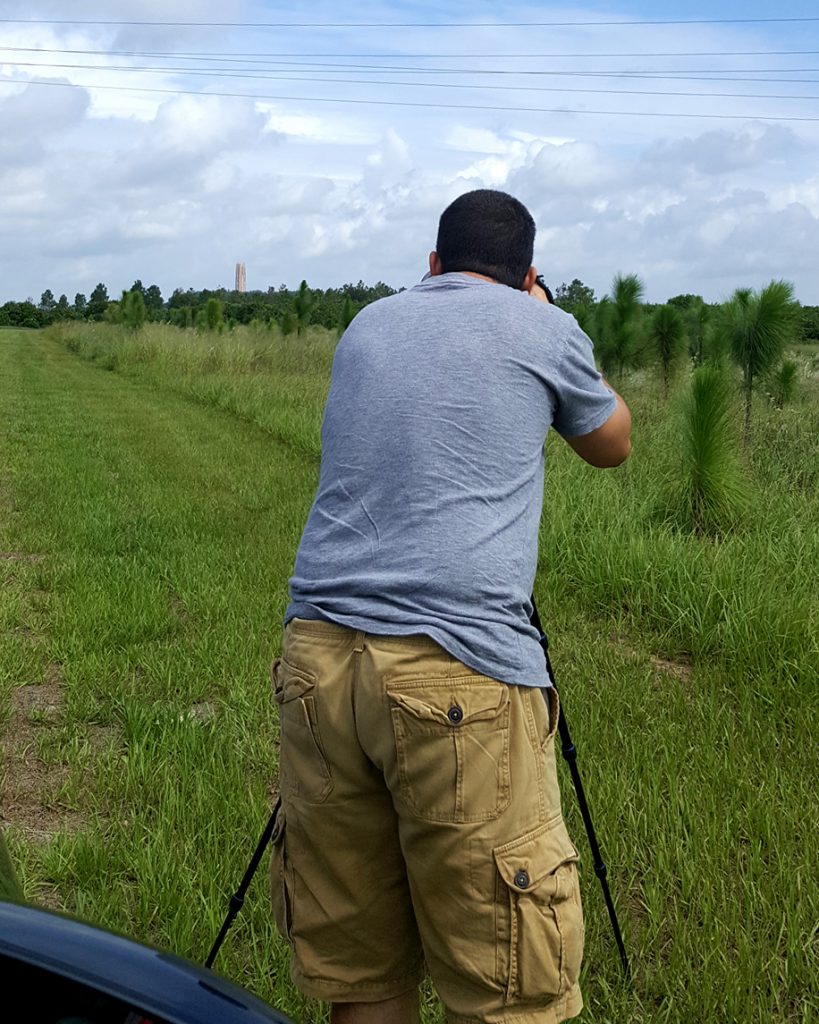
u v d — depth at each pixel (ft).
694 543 23.79
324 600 7.11
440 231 8.21
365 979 7.59
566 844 7.16
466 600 6.89
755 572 20.89
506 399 7.26
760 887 10.84
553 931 6.88
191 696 17.01
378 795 7.23
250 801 12.79
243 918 10.66
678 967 9.68
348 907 7.44
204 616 21.38
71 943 4.80
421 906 7.11
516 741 6.92
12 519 32.04
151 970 4.75
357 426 7.35
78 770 14.11
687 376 40.52
